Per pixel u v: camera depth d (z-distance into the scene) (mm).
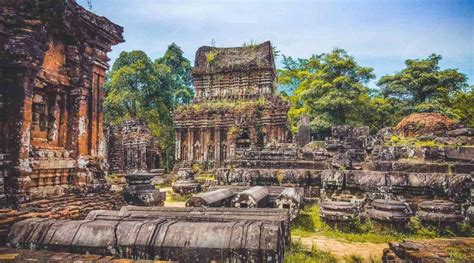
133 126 32594
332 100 34062
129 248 4453
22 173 6879
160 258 4410
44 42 7453
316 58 43438
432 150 12164
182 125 31734
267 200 10875
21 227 4781
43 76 8109
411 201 10844
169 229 4641
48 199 7637
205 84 33562
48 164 8031
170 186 26188
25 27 6957
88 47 9812
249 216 6742
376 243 8570
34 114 8266
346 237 9016
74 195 8562
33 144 8062
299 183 13344
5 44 6855
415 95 37250
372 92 44062
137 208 7363
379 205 9680
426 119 15227
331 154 15836
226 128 30859
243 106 30359
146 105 41625
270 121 29672
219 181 14766
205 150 30938
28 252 4242
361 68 37469
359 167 13047
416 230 9250
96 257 4098
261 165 15242
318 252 7469
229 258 4340
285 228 6742
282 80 50281
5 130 6934
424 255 5289
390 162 12062
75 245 4516
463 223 9289
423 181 10734
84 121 9500
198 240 4457
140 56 41906
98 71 10352
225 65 33000
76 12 8664
